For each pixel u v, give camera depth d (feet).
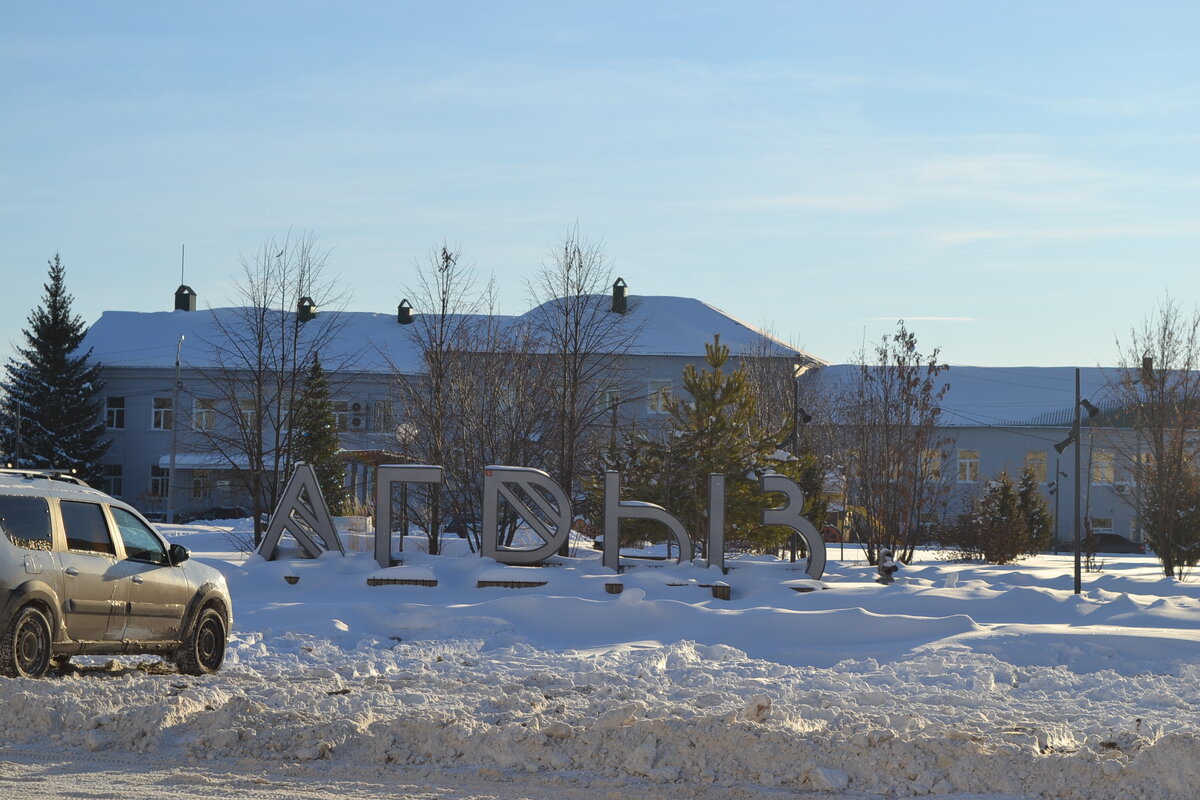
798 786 26.58
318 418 156.66
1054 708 36.83
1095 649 51.47
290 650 52.75
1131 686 42.01
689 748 27.86
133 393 217.97
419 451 104.88
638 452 98.43
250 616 62.18
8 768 26.84
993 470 229.86
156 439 216.95
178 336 223.92
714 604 69.15
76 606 36.70
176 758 28.30
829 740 27.76
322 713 32.12
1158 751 26.08
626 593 64.90
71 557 37.09
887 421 113.09
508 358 107.96
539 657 51.57
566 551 90.02
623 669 46.93
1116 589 80.33
